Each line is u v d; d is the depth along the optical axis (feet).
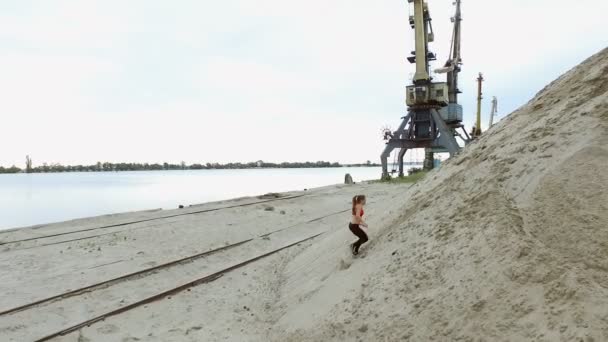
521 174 17.33
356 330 16.85
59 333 24.49
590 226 12.94
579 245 12.75
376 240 24.16
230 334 23.75
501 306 12.84
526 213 15.15
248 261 41.91
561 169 15.48
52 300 30.50
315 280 25.76
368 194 106.01
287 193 120.67
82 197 210.18
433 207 21.31
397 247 20.61
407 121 148.25
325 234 51.83
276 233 59.93
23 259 44.16
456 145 139.95
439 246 17.56
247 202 98.12
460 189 20.57
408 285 16.88
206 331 24.67
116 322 26.58
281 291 29.43
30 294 32.58
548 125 18.94
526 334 11.62
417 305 15.47
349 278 21.68
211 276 36.22
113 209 149.48
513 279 13.25
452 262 15.98
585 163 14.93
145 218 74.08
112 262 42.80
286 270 35.32
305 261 33.35
